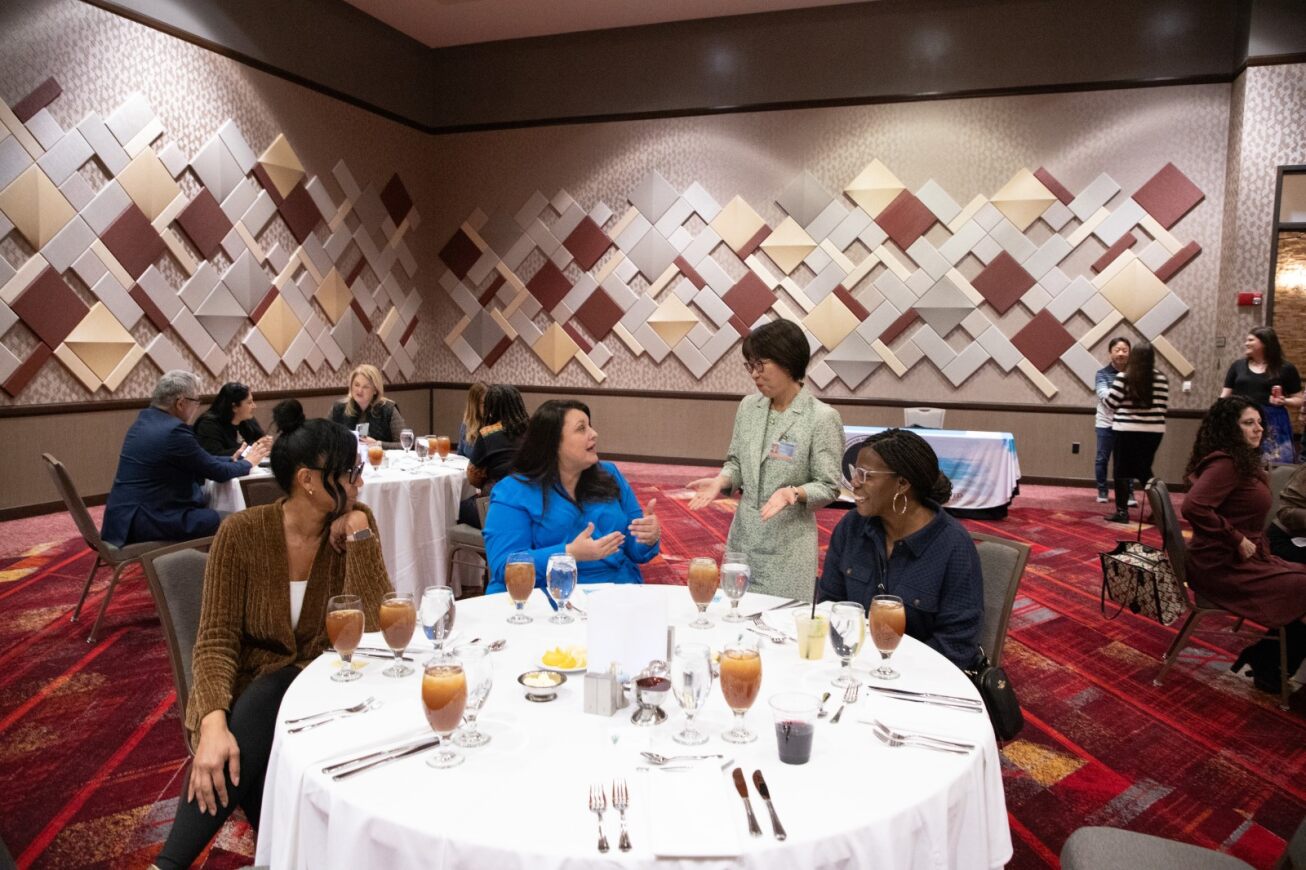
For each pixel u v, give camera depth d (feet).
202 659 6.13
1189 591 15.35
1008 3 25.38
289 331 25.48
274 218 24.91
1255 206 23.03
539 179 30.30
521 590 6.47
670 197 28.81
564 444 8.15
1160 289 24.84
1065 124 25.29
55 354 19.58
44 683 10.75
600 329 29.89
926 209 26.48
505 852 3.59
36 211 18.94
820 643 5.79
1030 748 9.50
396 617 5.43
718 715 4.95
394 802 3.94
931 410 23.08
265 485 11.62
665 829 3.66
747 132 27.96
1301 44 22.21
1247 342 18.69
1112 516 21.16
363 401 18.79
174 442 12.82
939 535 6.83
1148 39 24.45
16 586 14.62
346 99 27.25
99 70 19.95
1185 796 8.48
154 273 21.48
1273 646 11.16
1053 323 25.72
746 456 9.04
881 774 4.25
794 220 27.63
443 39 30.22
